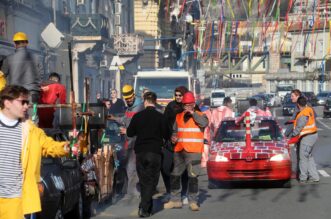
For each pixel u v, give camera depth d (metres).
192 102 15.40
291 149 30.95
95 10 56.28
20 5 35.50
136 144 14.98
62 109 15.52
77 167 13.53
